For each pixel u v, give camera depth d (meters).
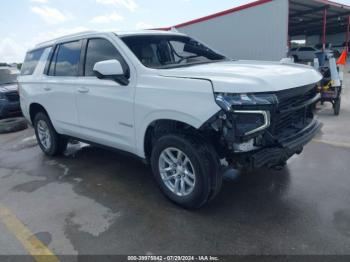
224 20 14.73
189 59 4.18
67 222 3.20
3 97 8.67
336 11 20.83
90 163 4.93
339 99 7.36
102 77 3.48
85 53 4.18
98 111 3.94
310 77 3.29
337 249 2.57
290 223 2.96
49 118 5.13
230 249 2.64
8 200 3.79
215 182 2.99
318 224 2.92
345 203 3.27
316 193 3.52
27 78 5.43
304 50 27.11
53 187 4.10
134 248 2.72
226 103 2.61
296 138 3.02
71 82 4.31
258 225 2.96
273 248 2.62
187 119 2.88
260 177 4.01
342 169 4.15
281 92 2.78
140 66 3.40
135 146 3.59
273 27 12.89
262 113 2.66
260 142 2.84
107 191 3.88
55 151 5.27
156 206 3.42
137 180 4.17
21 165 5.08
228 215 3.15
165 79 3.11
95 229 3.04
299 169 4.21
